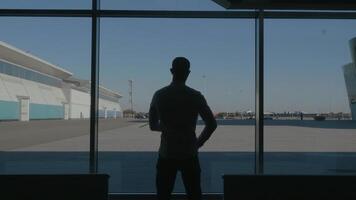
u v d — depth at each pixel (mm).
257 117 7523
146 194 7707
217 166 10047
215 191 8047
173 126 5008
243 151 10453
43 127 16078
